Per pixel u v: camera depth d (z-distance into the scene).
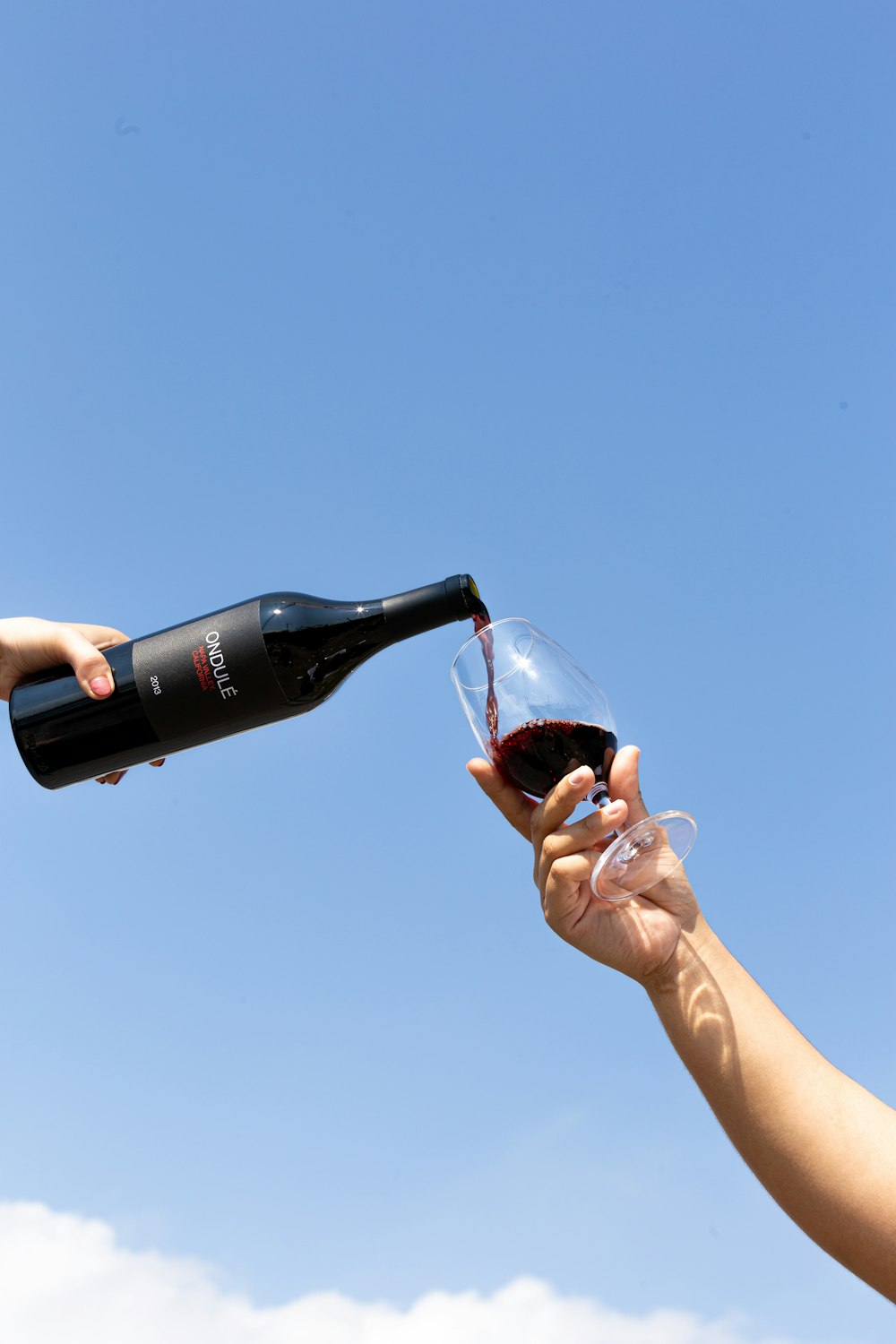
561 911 1.81
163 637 2.21
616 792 2.04
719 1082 1.70
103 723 2.21
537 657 2.10
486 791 2.12
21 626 2.27
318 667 2.22
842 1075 1.69
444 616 2.23
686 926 1.82
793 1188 1.64
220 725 2.21
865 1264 1.60
